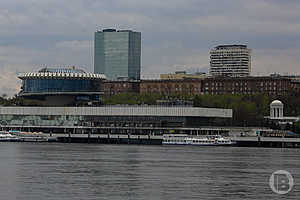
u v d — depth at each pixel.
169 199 180.38
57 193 188.00
